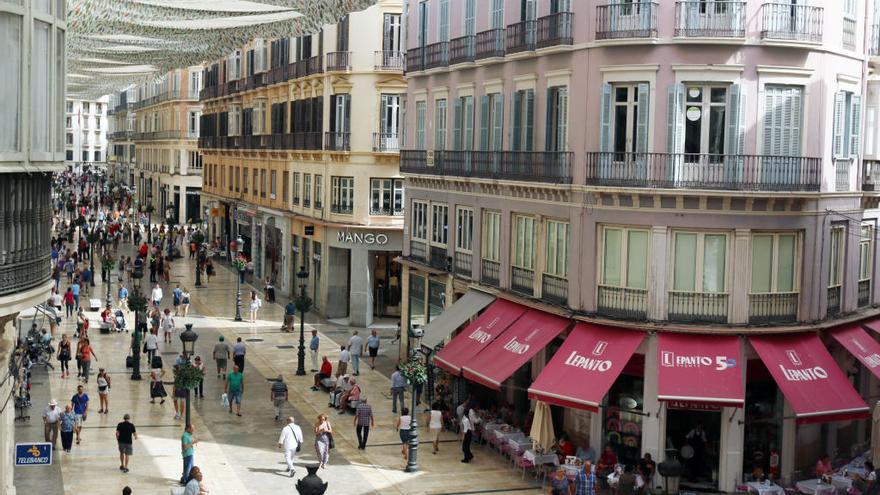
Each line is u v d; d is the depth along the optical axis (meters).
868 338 27.23
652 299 25.14
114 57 40.75
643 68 25.20
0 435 18.39
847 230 27.41
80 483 24.28
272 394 30.91
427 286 36.22
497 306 29.94
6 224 14.64
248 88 64.69
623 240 25.67
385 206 47.25
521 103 29.55
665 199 24.86
